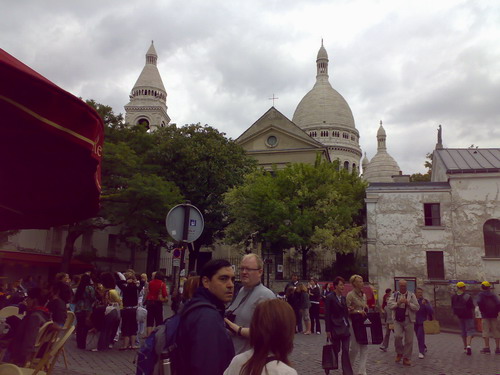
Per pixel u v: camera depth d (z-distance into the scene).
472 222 30.52
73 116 4.11
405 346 11.69
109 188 31.11
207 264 4.06
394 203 31.69
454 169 31.39
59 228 36.88
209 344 3.18
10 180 6.00
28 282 24.02
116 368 10.14
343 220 34.81
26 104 3.79
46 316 7.55
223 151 40.62
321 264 40.22
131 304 12.67
